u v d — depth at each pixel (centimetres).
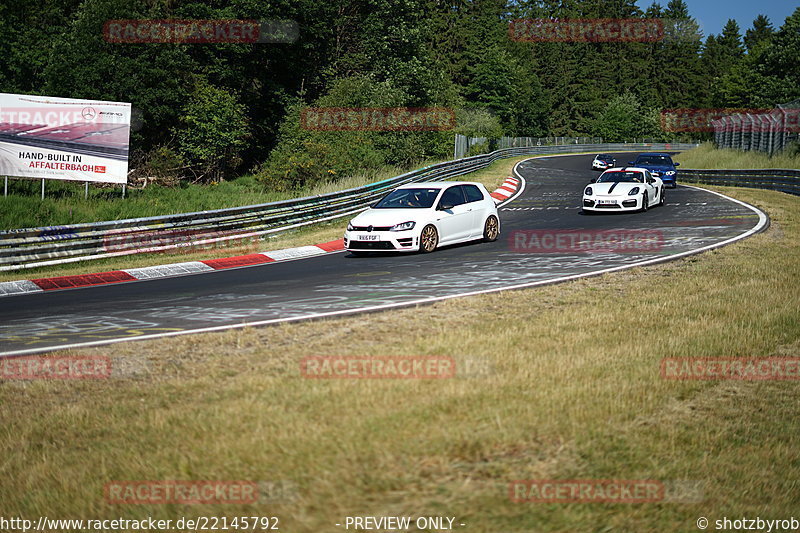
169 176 3950
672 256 1373
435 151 4597
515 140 7712
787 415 554
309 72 5412
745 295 978
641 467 452
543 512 393
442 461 449
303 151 3434
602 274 1198
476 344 731
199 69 4691
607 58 12719
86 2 4091
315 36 5219
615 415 532
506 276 1251
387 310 955
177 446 491
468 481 425
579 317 862
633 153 8544
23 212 2228
